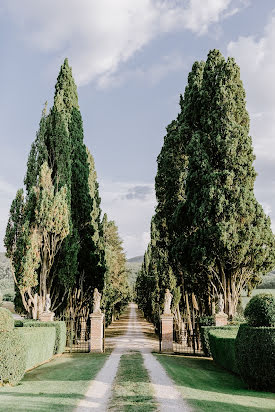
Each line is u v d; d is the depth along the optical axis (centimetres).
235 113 1919
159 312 2453
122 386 838
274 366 792
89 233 2569
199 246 1692
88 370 1084
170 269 2308
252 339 829
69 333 2138
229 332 1391
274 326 838
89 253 2498
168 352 1627
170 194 2222
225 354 1177
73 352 1652
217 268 1816
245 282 1856
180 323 2292
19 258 1761
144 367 1117
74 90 2738
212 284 1788
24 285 1719
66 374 1024
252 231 1658
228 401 691
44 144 2164
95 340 1644
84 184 2541
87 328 2564
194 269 1798
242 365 841
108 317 3388
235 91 1948
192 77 2339
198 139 1922
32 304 1850
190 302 2378
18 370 870
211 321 1636
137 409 636
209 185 1762
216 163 1873
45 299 1884
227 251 1647
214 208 1714
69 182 2164
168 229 2155
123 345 2055
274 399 717
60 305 2130
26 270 1708
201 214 1723
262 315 853
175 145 2266
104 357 1420
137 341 2364
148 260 4375
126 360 1299
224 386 884
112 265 3584
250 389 834
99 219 3188
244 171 1769
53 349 1480
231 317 1717
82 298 2434
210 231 1667
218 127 1877
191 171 1916
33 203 1936
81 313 2444
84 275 2477
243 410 620
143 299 4516
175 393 758
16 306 1939
